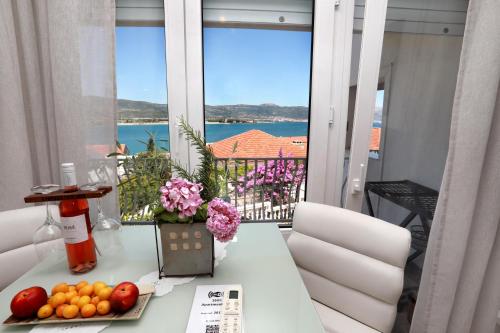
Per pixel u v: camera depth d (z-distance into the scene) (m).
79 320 0.57
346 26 1.34
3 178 1.19
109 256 0.88
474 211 0.96
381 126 1.34
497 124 0.89
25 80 1.20
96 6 1.16
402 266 0.84
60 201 0.74
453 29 1.25
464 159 0.91
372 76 1.27
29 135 1.26
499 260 0.99
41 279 0.75
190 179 0.80
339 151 1.50
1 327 0.56
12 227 0.90
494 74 0.84
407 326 1.31
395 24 1.26
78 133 1.22
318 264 1.00
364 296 0.91
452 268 0.97
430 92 1.28
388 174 1.40
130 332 0.56
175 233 0.73
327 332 0.87
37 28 1.17
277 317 0.61
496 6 0.81
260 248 0.95
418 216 1.37
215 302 0.65
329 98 1.41
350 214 0.98
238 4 1.37
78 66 1.18
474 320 1.08
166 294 0.69
